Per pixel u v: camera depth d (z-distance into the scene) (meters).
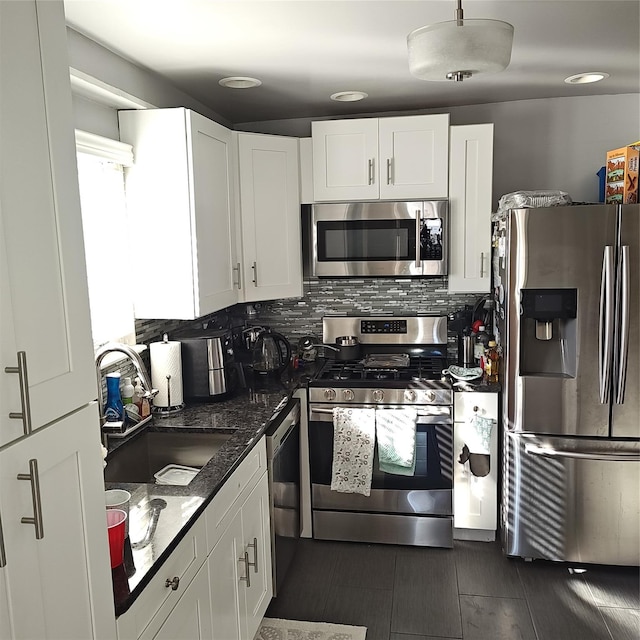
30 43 1.08
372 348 3.91
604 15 2.26
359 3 2.05
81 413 1.22
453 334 3.85
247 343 3.49
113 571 1.54
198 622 1.91
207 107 3.60
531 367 3.05
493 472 3.26
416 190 3.47
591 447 2.95
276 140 3.44
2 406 0.99
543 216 2.86
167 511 1.86
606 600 2.83
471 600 2.85
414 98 3.53
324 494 3.38
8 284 1.01
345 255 3.54
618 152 2.97
